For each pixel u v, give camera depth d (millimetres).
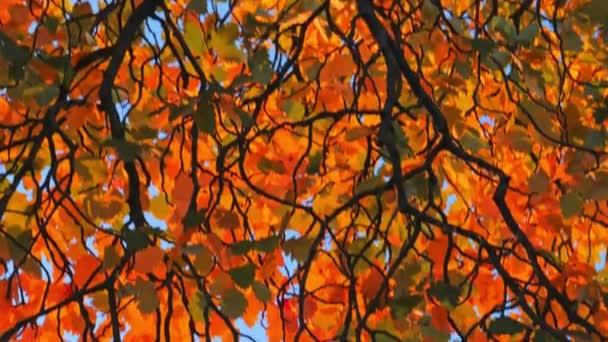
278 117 6516
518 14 6293
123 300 6234
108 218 5609
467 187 7055
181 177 5512
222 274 5184
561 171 6504
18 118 6371
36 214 5453
